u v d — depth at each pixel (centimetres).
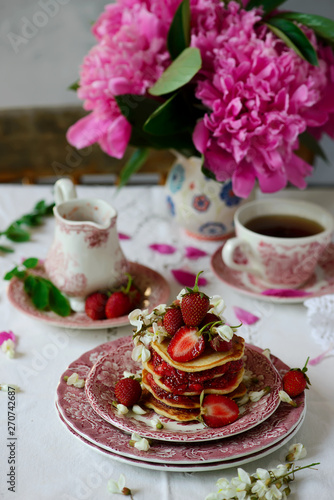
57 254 101
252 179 102
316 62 102
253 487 74
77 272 99
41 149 147
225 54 101
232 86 100
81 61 199
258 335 97
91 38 195
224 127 100
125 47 102
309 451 81
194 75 101
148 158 148
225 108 100
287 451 81
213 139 102
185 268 112
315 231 108
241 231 105
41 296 100
